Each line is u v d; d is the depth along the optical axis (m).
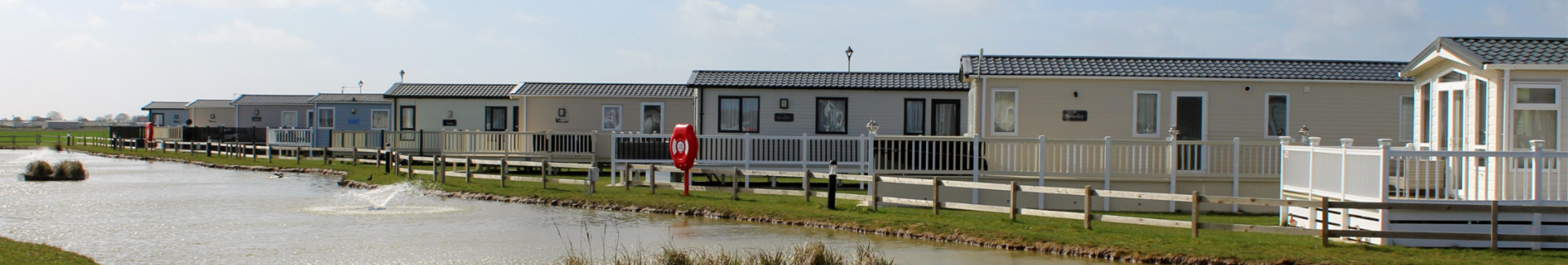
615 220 17.48
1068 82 19.44
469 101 35.28
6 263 11.50
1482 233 12.41
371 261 13.01
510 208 19.48
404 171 28.11
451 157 28.92
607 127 31.50
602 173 27.98
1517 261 11.83
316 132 38.38
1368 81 19.47
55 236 15.16
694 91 30.47
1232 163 19.17
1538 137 13.05
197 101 54.44
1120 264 12.80
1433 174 14.64
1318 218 14.04
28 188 23.94
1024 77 19.33
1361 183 13.02
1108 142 18.30
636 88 32.53
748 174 19.41
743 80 24.95
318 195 22.22
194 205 19.84
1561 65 12.80
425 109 35.56
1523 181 12.98
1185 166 19.48
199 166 35.44
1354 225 13.34
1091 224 14.85
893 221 16.08
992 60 20.23
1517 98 13.01
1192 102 19.50
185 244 14.37
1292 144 19.53
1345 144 13.49
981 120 19.53
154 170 33.00
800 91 24.58
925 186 19.20
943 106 24.75
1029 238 14.16
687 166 20.05
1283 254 12.43
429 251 13.82
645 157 23.39
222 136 46.78
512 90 35.28
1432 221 12.73
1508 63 12.90
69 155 45.66
